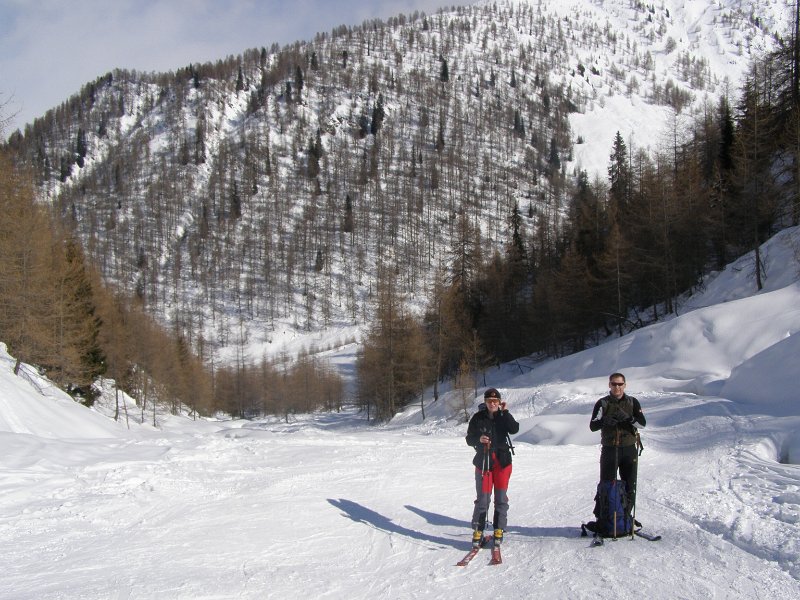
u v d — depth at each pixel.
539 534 6.85
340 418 65.75
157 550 6.33
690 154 51.41
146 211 176.50
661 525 6.75
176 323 118.56
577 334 44.59
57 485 9.00
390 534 7.07
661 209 37.91
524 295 55.38
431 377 45.19
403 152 192.50
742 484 8.43
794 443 11.77
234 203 169.38
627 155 72.62
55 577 5.45
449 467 11.48
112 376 41.97
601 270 42.09
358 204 169.50
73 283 32.19
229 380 90.19
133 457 11.71
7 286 26.03
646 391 24.48
